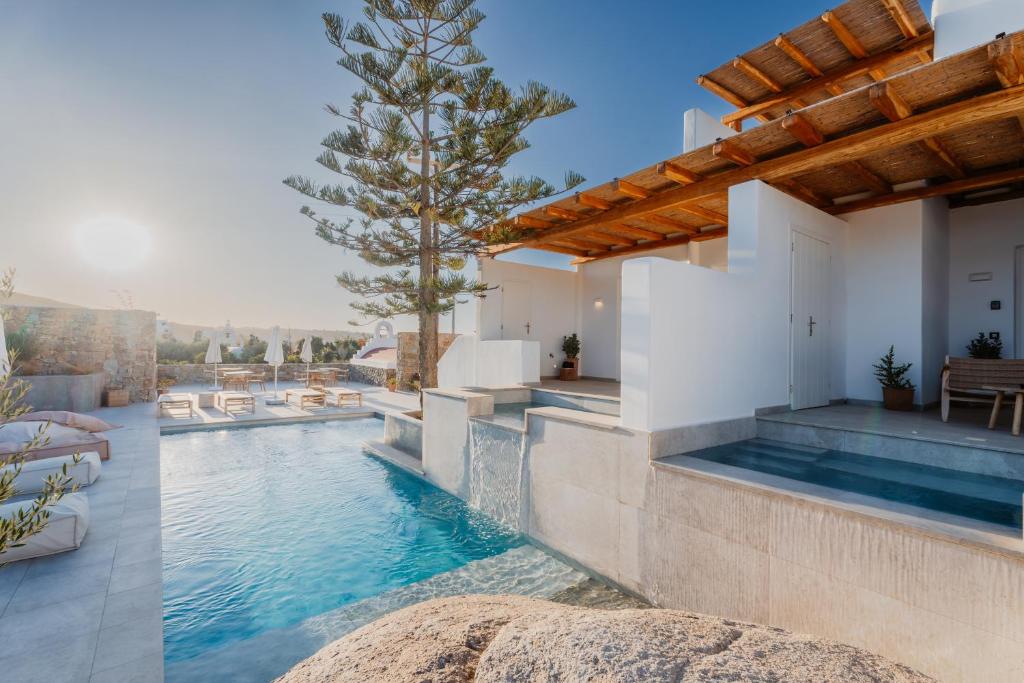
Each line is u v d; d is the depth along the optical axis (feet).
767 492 9.56
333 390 54.08
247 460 26.07
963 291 21.86
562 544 14.62
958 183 17.72
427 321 30.30
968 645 7.09
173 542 15.88
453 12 28.94
